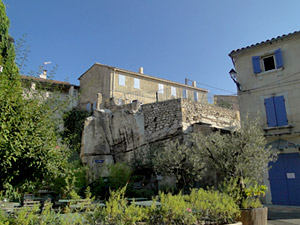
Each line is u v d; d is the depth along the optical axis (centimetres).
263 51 1362
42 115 571
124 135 1898
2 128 452
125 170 1512
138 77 2853
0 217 343
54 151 576
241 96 1375
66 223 393
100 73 2773
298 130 1177
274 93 1280
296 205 1113
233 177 795
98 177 1702
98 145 1933
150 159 1581
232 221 617
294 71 1247
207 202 598
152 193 1359
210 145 902
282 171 1179
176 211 502
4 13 1021
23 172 546
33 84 611
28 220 352
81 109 2834
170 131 1684
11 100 499
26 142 513
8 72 566
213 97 2211
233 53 1445
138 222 492
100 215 438
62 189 1288
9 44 1025
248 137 828
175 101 1742
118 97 2605
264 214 677
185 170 1198
